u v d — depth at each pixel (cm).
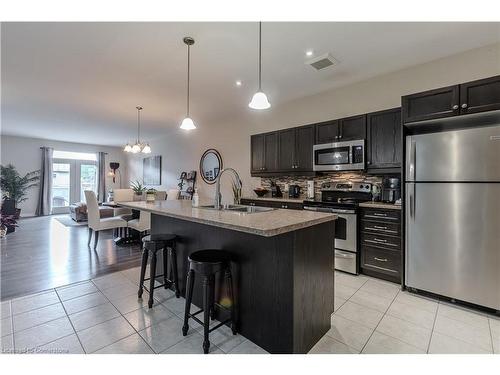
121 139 834
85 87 380
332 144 346
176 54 283
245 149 518
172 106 472
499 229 207
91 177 948
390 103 327
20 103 454
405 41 255
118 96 419
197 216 185
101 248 421
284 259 161
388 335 186
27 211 802
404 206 262
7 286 269
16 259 361
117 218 445
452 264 230
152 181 835
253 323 179
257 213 203
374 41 256
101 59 295
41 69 320
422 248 247
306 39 253
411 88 310
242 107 480
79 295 250
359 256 304
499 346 174
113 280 288
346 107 370
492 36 246
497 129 207
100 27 233
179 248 252
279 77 342
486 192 213
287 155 409
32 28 234
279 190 447
